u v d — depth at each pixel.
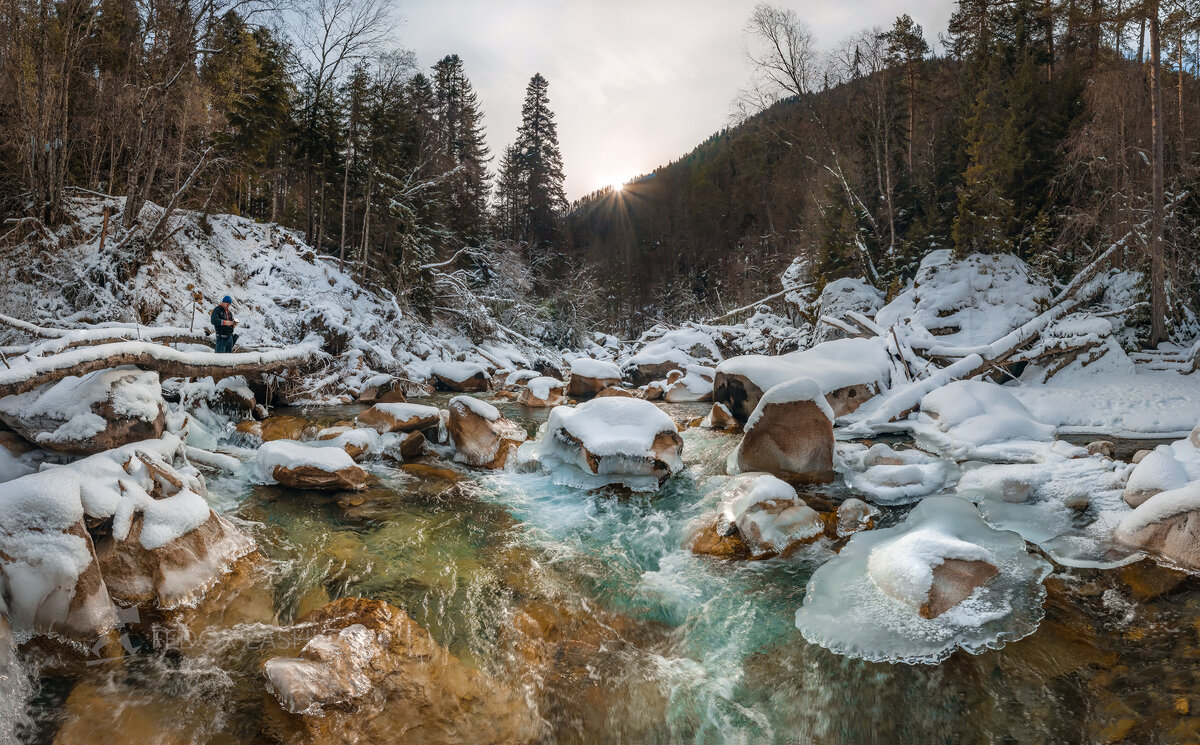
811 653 4.73
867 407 13.91
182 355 8.92
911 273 23.83
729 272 50.41
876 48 26.75
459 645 4.86
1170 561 5.56
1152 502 5.96
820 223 29.12
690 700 4.38
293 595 5.53
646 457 8.77
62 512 4.92
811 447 9.03
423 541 6.82
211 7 18.84
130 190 17.73
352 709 3.94
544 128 52.69
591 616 5.40
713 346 25.11
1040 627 4.81
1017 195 21.66
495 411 11.03
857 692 4.32
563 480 9.01
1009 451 9.73
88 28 17.89
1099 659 4.41
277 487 8.23
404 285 27.55
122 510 5.37
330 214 31.59
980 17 31.31
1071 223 18.12
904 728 4.04
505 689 4.43
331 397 15.91
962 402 11.66
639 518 7.67
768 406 9.15
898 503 7.87
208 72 22.53
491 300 33.91
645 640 5.09
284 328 18.52
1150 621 4.82
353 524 7.20
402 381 18.36
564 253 55.09
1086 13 20.88
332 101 27.52
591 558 6.54
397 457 9.92
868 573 5.58
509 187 51.91
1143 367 15.00
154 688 4.25
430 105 44.34
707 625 5.24
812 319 26.11
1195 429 8.02
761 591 5.72
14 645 4.40
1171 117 18.52
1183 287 16.70
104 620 4.78
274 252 23.03
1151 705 3.91
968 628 4.78
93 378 7.62
